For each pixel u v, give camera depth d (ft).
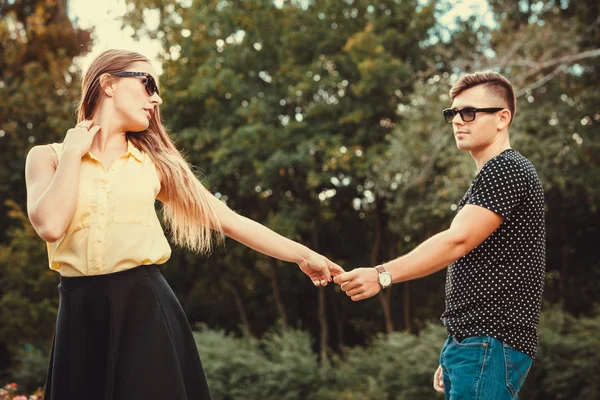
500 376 8.41
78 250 7.33
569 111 38.32
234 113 48.49
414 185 40.24
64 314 7.46
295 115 49.52
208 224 8.54
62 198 7.06
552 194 45.65
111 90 7.87
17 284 51.67
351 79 47.65
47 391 7.69
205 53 50.03
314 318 58.08
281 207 52.16
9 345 51.39
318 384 41.65
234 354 42.63
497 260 8.65
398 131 40.37
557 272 51.39
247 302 58.95
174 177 8.16
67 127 53.36
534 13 42.78
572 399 37.40
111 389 7.23
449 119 9.48
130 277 7.45
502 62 37.93
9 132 57.67
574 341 37.78
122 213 7.45
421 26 45.50
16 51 60.03
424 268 8.72
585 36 40.22
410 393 38.32
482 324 8.56
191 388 7.79
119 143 7.92
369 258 55.93
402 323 54.80
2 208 58.13
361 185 48.78
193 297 57.57
